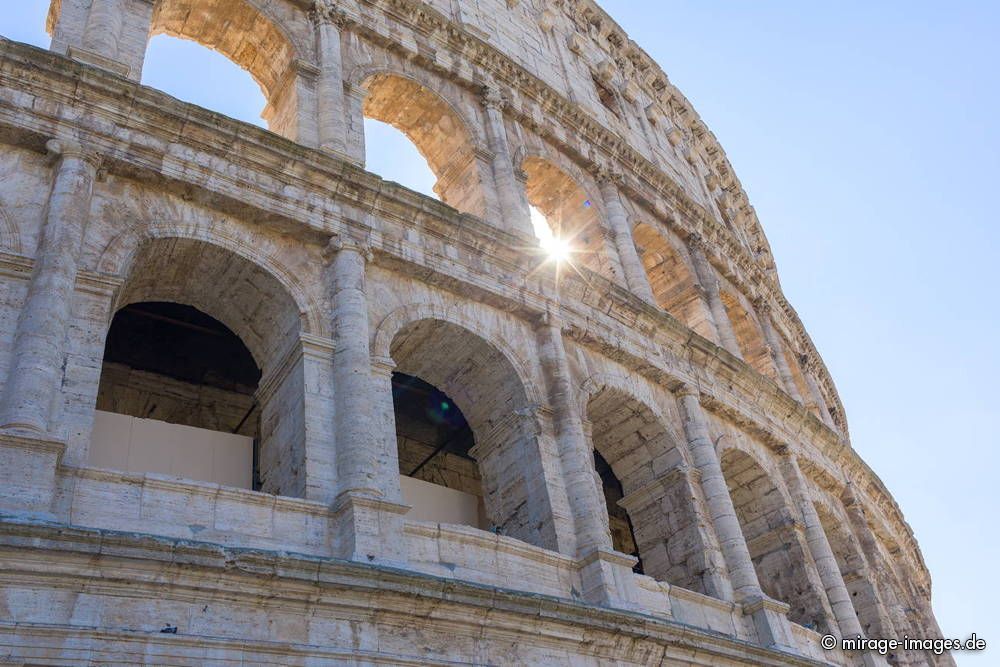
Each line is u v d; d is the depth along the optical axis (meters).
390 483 23.22
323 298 25.78
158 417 31.56
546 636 22.22
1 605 16.30
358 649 19.27
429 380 29.94
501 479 28.39
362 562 20.06
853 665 34.31
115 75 24.25
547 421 28.44
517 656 21.61
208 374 32.75
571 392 29.25
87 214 22.69
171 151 24.86
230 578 18.39
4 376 19.48
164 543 17.73
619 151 44.50
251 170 26.17
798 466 39.56
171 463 24.70
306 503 21.53
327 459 22.77
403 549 21.75
